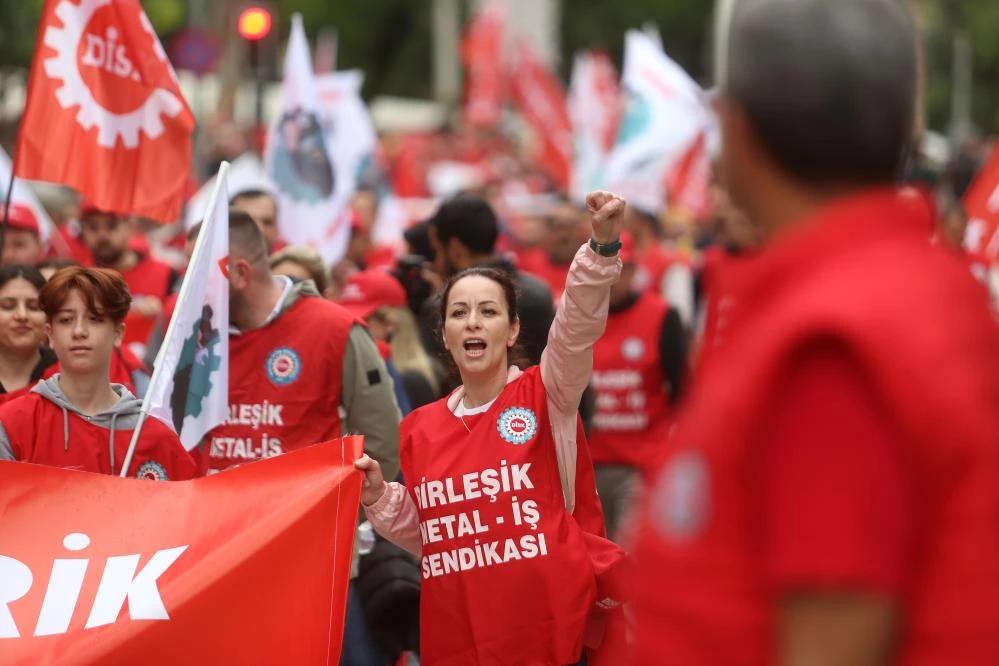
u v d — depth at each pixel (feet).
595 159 104.99
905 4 11.56
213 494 29.04
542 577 30.32
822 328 10.13
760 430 10.32
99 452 32.81
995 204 54.44
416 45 358.84
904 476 9.88
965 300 10.52
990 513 9.71
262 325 39.50
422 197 154.92
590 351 30.78
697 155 113.39
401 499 31.81
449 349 32.35
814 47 11.12
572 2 375.45
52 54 39.65
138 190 40.65
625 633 31.50
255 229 39.32
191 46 101.50
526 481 30.86
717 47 11.93
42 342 42.75
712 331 12.01
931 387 9.84
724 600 10.32
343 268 66.54
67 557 28.17
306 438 39.29
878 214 10.99
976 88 312.50
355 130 84.74
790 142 11.24
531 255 87.86
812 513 9.88
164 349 33.04
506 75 253.03
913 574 9.91
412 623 40.09
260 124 93.81
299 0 352.69
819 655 9.89
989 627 9.62
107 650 27.27
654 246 85.05
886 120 11.15
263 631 28.27
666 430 56.44
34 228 55.31
